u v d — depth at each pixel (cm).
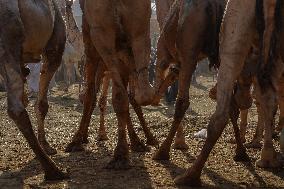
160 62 837
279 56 619
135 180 649
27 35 696
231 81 578
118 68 686
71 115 1472
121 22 675
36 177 668
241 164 754
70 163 761
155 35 2903
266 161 724
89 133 1081
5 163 763
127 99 682
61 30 839
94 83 871
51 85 2416
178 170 709
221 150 857
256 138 896
